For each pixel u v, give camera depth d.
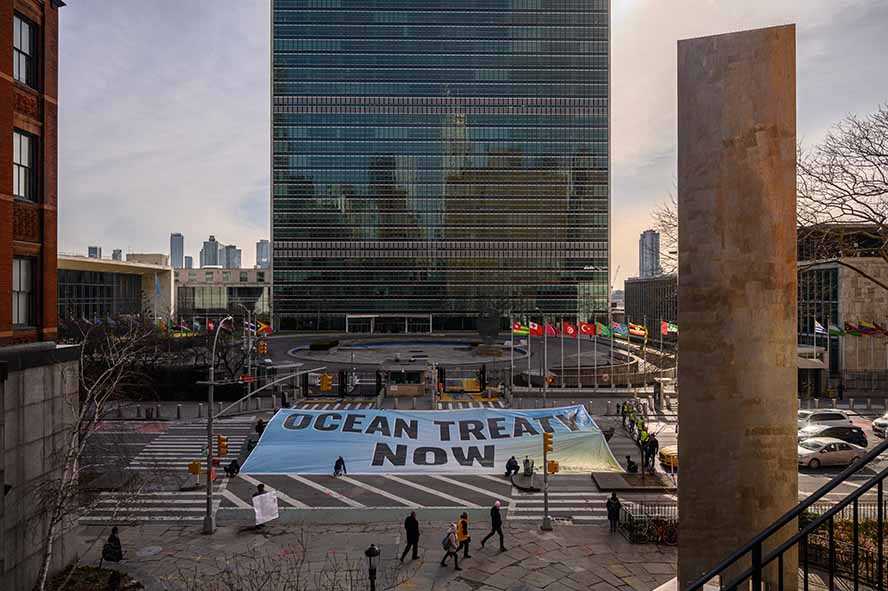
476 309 133.88
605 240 134.00
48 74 18.38
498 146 134.38
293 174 132.62
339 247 133.12
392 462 27.88
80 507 16.84
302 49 132.25
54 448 17.03
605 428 40.38
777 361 10.00
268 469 28.09
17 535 15.38
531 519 23.36
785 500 9.92
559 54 133.62
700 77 10.37
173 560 19.28
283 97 132.50
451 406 48.91
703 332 10.27
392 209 133.75
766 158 10.05
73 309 87.25
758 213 10.06
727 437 10.09
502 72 133.75
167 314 91.38
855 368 54.09
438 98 133.62
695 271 10.37
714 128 10.26
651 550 19.95
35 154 18.02
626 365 65.00
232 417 44.47
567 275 134.25
